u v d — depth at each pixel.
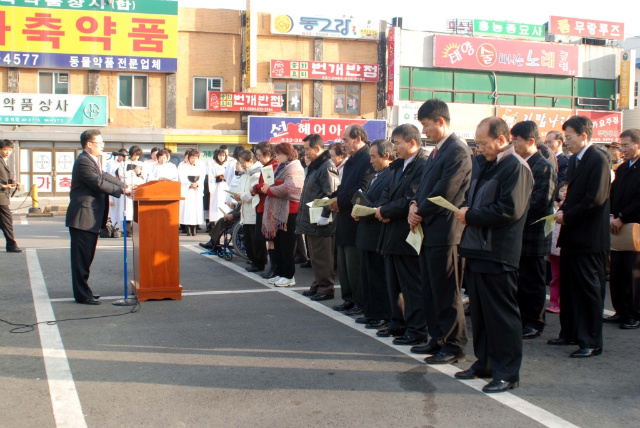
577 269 5.39
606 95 31.12
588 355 5.35
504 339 4.47
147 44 25.45
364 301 6.19
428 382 4.64
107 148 25.73
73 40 24.73
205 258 10.56
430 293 5.17
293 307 7.03
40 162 25.30
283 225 8.04
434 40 28.16
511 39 29.58
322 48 27.80
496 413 4.08
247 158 9.38
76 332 5.90
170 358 5.16
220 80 26.86
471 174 4.94
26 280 8.35
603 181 5.28
